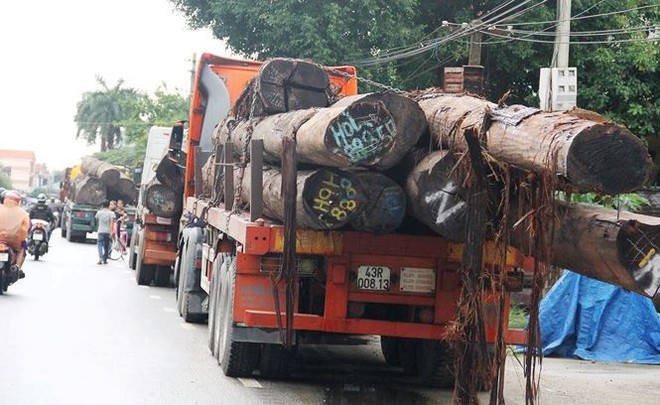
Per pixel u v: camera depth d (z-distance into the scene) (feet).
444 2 96.68
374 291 34.96
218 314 42.98
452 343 30.96
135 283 79.87
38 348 43.88
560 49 66.18
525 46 90.02
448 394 38.45
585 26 87.61
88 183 136.26
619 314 51.19
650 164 22.07
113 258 110.42
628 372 47.26
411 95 32.55
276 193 33.65
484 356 27.50
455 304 34.99
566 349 51.88
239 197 41.34
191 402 34.19
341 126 28.02
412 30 92.53
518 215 26.23
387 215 30.91
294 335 37.06
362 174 30.68
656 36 86.94
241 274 36.63
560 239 25.12
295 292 35.70
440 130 28.76
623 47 87.76
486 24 78.02
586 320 51.55
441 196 28.89
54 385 35.91
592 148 21.70
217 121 61.72
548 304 52.21
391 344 45.62
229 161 44.16
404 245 34.71
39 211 102.42
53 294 66.95
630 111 85.10
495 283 28.43
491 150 25.16
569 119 22.93
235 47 96.78
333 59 89.30
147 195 73.46
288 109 41.14
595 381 44.01
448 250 34.73
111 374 38.70
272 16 89.40
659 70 86.28
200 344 47.91
